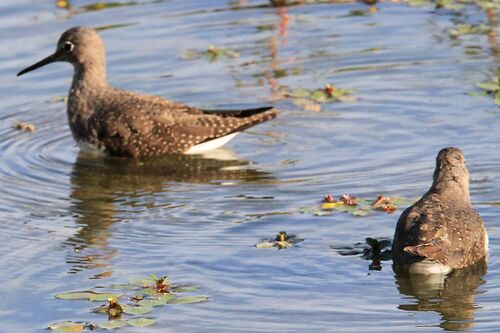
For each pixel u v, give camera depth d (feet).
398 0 75.46
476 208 48.08
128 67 66.54
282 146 57.47
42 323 39.24
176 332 38.24
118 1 75.66
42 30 70.44
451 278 41.86
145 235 46.88
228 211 49.29
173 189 52.75
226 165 55.57
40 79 66.23
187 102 62.18
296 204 49.78
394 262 42.96
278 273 42.52
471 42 68.85
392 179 52.26
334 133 58.49
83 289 41.78
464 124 58.34
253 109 57.47
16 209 50.47
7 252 45.47
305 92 62.95
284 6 75.15
